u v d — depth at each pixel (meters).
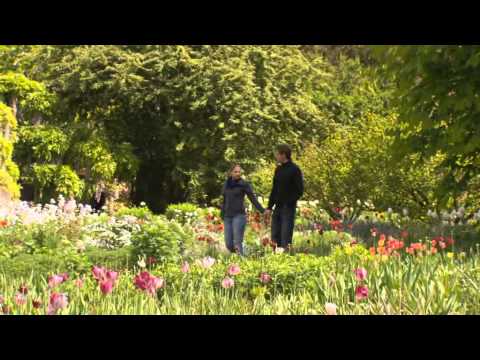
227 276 5.96
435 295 4.81
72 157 23.31
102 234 12.16
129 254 8.95
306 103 25.75
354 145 15.49
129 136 25.19
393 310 4.62
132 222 13.86
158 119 24.94
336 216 15.98
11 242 10.00
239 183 10.20
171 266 6.60
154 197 26.00
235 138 24.23
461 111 8.77
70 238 11.58
